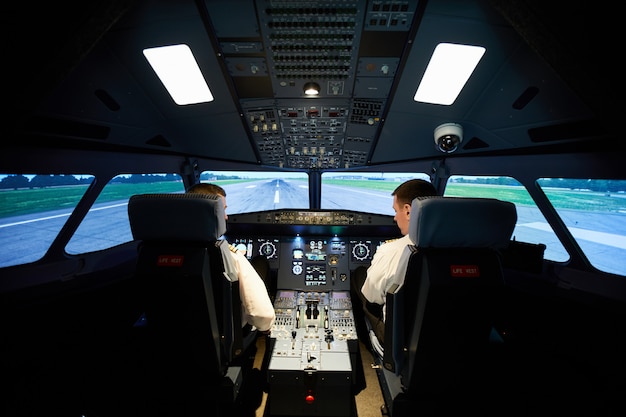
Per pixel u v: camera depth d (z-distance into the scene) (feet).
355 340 6.95
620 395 6.56
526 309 9.83
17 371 6.86
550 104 7.12
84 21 4.83
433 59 7.11
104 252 9.93
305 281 9.13
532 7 4.70
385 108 9.16
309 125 10.16
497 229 4.00
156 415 5.64
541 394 6.60
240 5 5.86
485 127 9.00
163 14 5.88
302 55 7.17
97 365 7.20
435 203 3.89
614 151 7.04
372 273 5.29
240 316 4.98
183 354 5.02
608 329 8.00
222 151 11.72
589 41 4.70
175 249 4.43
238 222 9.32
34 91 5.33
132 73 7.25
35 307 8.09
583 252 8.67
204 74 7.68
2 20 4.45
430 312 4.19
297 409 6.18
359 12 6.00
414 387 4.83
